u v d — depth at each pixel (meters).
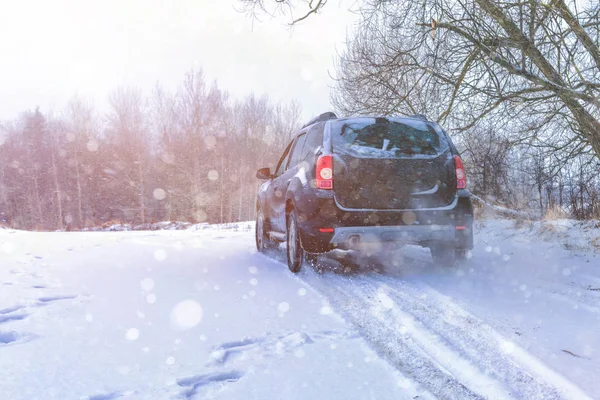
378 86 8.35
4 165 61.75
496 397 1.96
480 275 4.64
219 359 2.37
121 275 4.84
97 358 2.37
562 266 4.95
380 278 4.59
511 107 5.98
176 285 4.30
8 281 4.30
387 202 4.53
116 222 28.34
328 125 4.86
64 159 57.81
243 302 3.62
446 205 4.62
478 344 2.56
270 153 53.56
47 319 3.08
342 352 2.50
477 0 5.28
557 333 2.72
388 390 2.03
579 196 7.75
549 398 1.94
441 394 1.99
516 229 7.84
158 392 1.97
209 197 45.62
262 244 7.16
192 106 47.03
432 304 3.44
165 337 2.72
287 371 2.23
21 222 58.03
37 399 1.90
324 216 4.50
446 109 6.97
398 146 4.69
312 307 3.47
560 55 5.23
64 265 5.48
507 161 7.98
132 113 52.97
